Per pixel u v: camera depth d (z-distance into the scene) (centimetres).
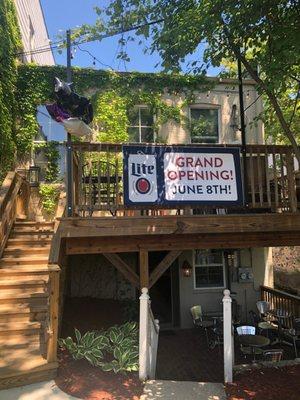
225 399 477
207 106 1219
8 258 728
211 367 787
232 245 776
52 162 1123
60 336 699
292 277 1565
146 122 1187
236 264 1163
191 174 722
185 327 1102
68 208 680
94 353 548
